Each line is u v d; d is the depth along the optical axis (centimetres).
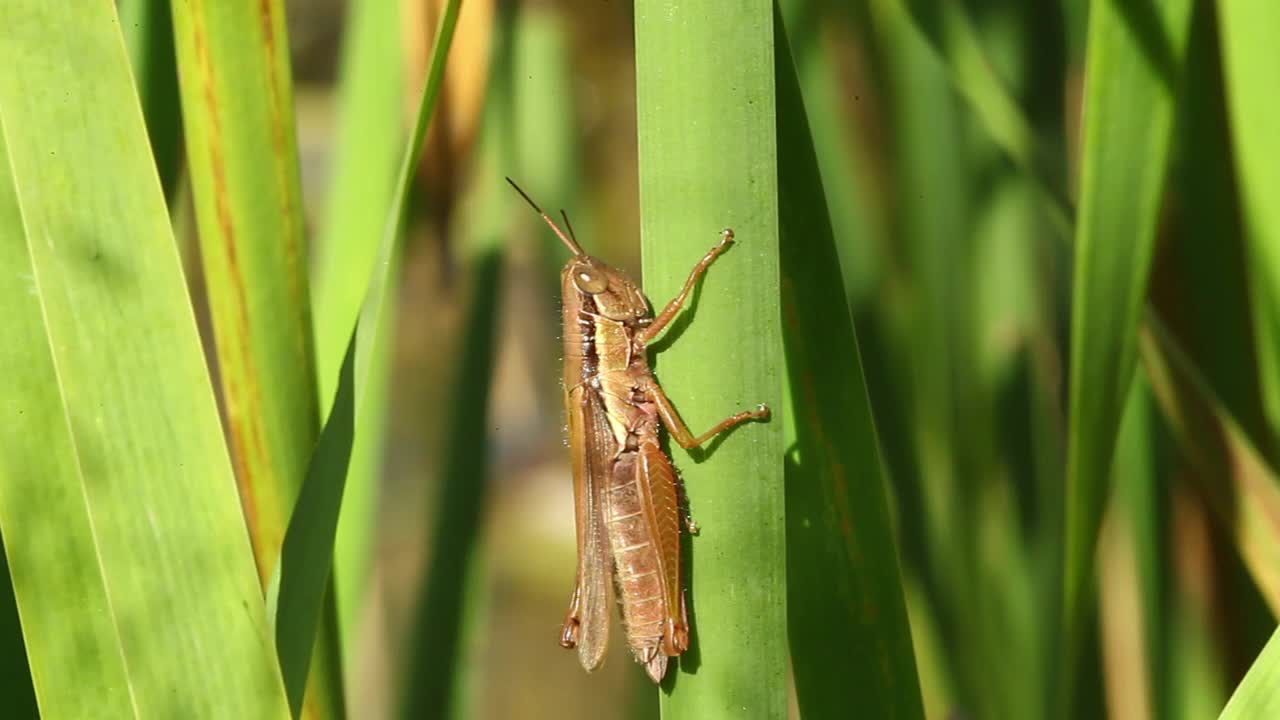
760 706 25
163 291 25
